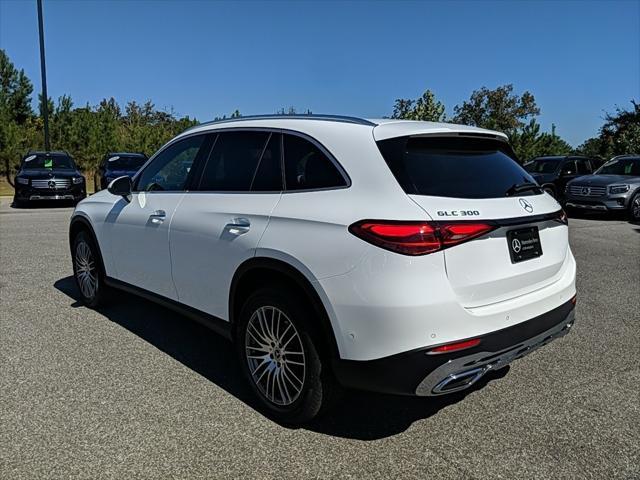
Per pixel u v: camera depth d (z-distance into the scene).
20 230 10.77
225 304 3.57
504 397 3.55
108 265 5.00
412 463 2.81
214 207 3.64
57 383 3.70
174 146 4.42
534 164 17.34
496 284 2.88
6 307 5.45
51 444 2.95
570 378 3.85
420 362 2.63
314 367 2.99
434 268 2.64
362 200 2.83
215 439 3.03
